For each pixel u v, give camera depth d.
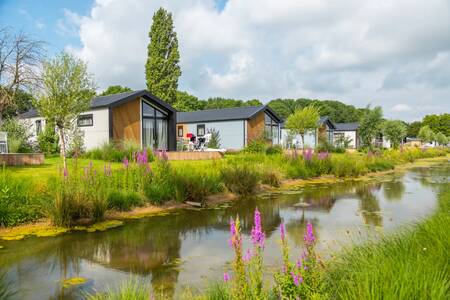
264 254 5.23
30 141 18.30
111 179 8.91
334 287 3.01
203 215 8.27
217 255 5.35
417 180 15.49
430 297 2.33
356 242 5.60
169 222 7.55
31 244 5.86
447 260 3.17
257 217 2.81
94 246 5.79
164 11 38.44
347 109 82.69
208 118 28.56
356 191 12.11
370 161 19.69
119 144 16.34
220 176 11.23
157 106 20.38
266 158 15.75
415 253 3.40
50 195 7.45
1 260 5.08
